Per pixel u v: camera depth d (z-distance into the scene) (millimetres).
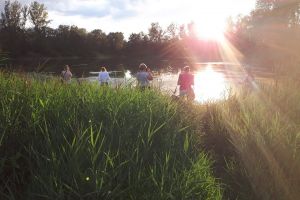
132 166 3746
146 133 4523
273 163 5238
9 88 4914
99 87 6227
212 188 4266
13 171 3562
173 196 3467
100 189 3232
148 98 6336
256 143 5648
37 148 3832
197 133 6961
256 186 4926
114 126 4434
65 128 4027
